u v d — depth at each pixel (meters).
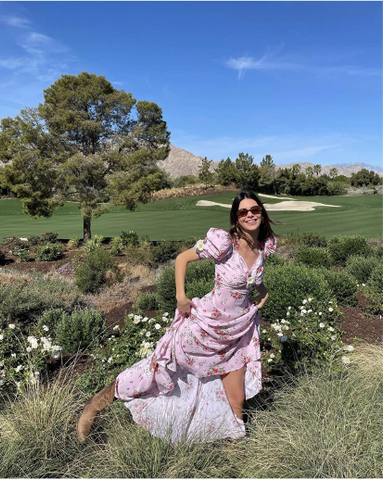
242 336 2.58
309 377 3.21
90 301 7.99
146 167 21.05
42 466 2.36
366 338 4.71
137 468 2.25
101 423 2.81
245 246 2.47
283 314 4.93
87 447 2.51
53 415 2.69
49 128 20.11
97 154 21.08
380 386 3.04
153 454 2.33
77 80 20.67
